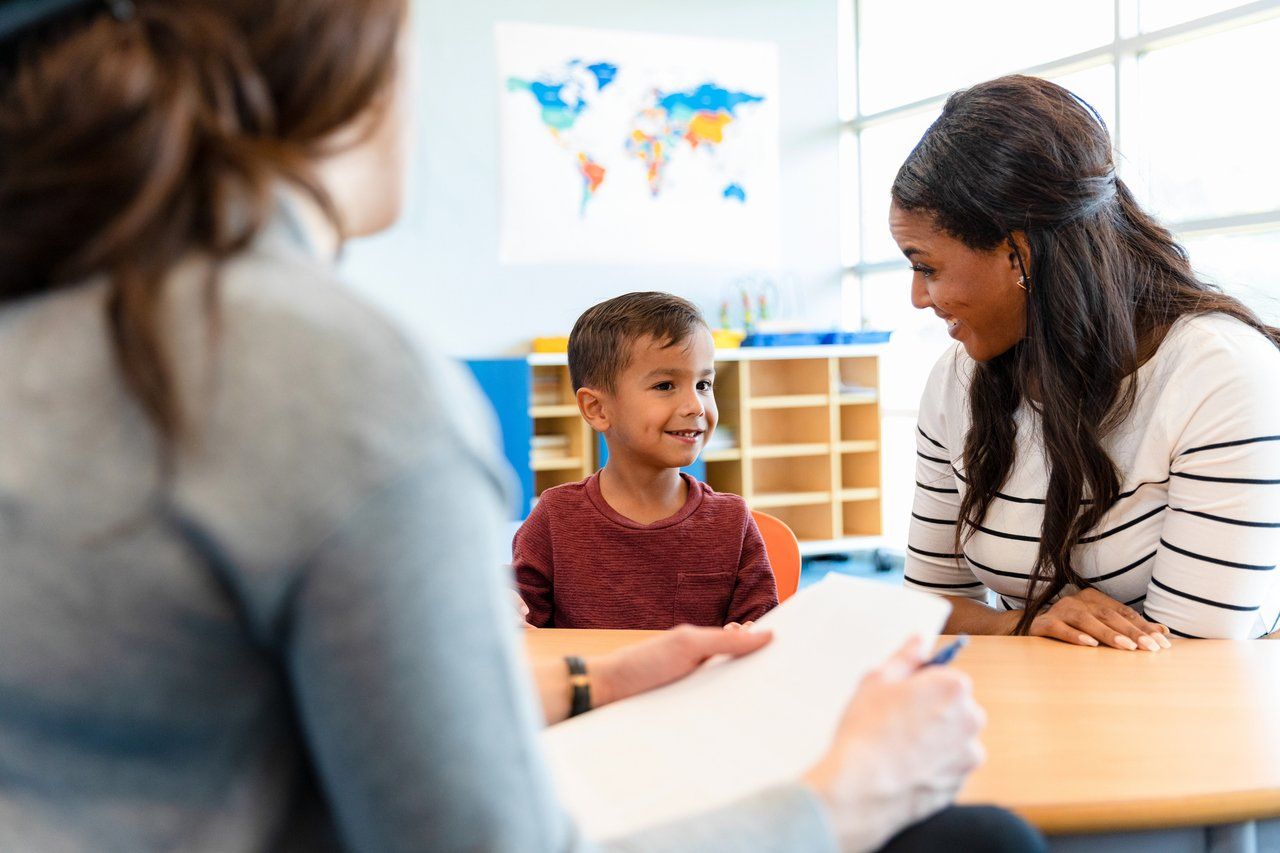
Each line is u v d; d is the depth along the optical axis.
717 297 5.26
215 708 0.41
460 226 4.80
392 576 0.40
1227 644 1.16
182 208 0.43
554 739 0.75
